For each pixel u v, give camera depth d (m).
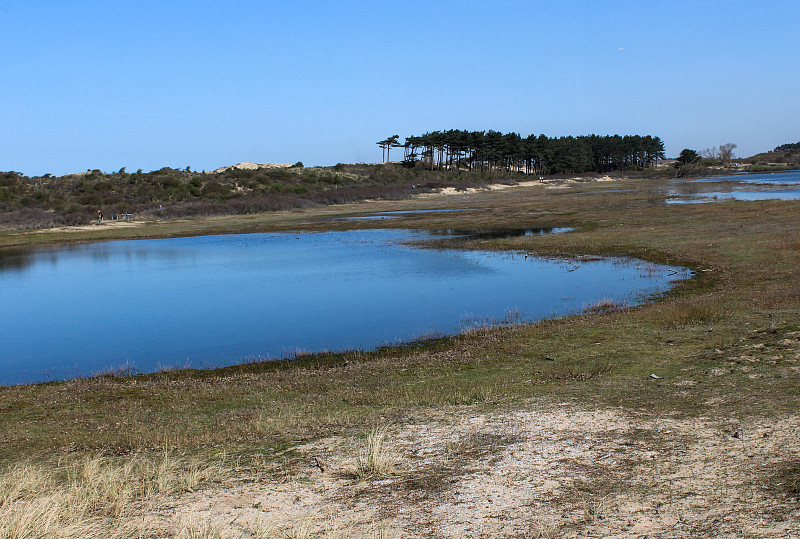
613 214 52.53
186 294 27.61
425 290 25.91
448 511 6.89
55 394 14.27
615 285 24.92
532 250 35.47
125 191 88.75
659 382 11.49
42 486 8.07
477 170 145.25
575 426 9.44
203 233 54.84
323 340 19.00
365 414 10.88
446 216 61.22
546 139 150.00
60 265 38.84
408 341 18.17
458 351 16.03
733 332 14.90
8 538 6.28
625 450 8.32
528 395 11.37
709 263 27.17
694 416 9.42
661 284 24.48
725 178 133.62
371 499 7.32
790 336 13.76
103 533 6.61
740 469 7.35
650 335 15.62
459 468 8.12
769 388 10.34
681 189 89.25
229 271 33.47
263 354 17.86
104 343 19.98
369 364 15.45
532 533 6.29
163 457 9.20
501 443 8.96
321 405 11.80
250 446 9.48
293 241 46.84
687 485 7.08
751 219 40.22
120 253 43.62
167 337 20.33
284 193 91.12
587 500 6.93
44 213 70.31
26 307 26.16
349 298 25.03
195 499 7.51
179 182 94.12
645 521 6.33
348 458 8.70
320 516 6.92
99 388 14.66
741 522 6.10
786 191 75.06
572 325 17.78
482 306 22.45
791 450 7.71
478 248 37.50
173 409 12.34
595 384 11.72
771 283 21.47
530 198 83.88
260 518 6.89
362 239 46.12
